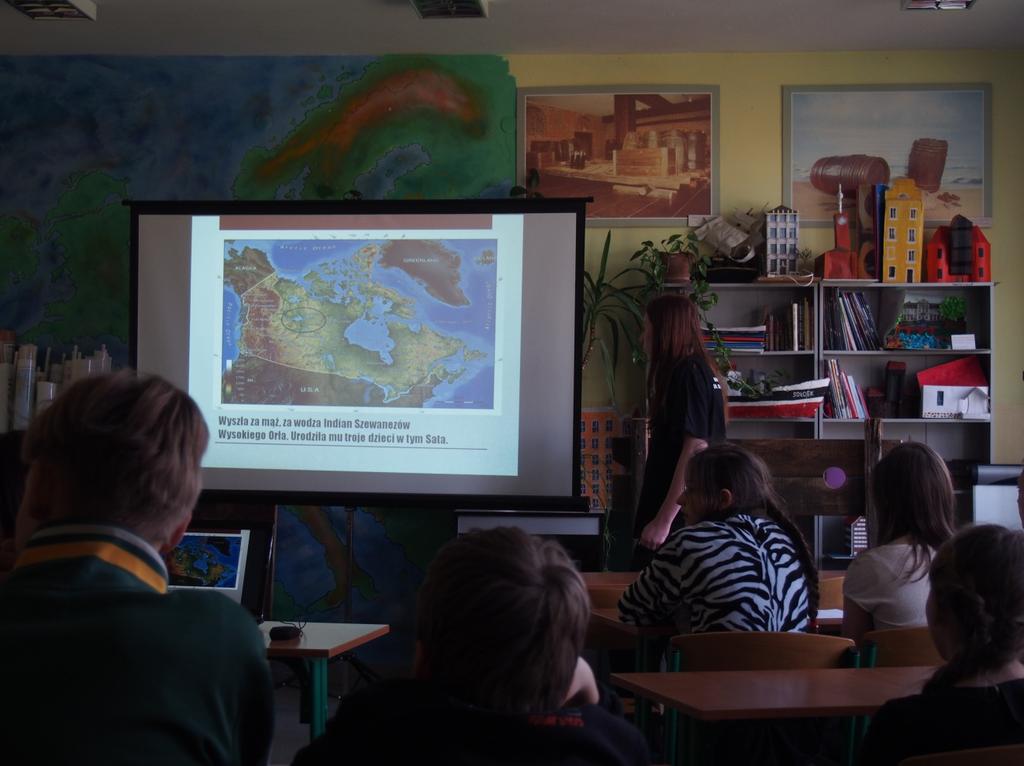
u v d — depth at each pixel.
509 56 5.45
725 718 1.68
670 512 3.57
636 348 5.25
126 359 5.54
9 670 0.98
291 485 4.35
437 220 4.32
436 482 4.27
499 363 4.26
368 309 4.35
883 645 2.20
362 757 0.99
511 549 1.04
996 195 5.29
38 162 5.57
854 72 5.35
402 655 5.41
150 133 5.54
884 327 5.20
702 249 5.36
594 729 1.02
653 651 2.77
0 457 1.81
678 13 4.87
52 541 1.06
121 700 0.99
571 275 4.23
